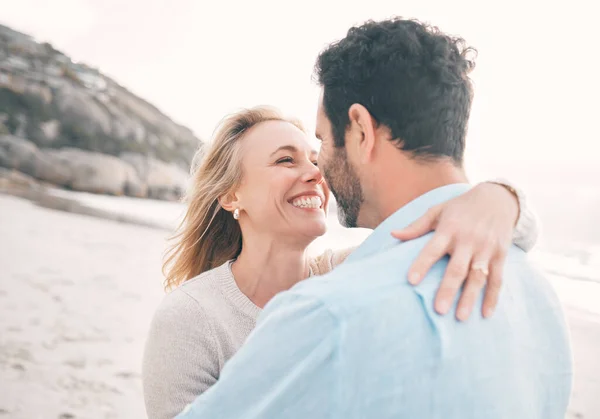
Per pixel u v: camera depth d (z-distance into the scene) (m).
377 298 0.87
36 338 5.23
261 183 1.82
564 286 7.89
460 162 1.11
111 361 4.77
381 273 0.92
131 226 13.95
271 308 0.96
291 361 0.88
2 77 25.28
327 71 1.13
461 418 0.88
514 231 1.04
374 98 1.07
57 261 8.73
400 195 1.09
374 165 1.10
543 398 1.01
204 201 1.97
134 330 5.63
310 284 0.94
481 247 0.95
